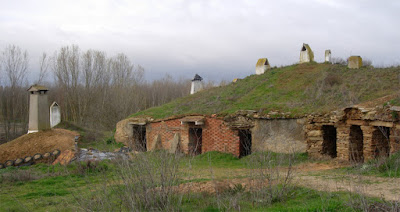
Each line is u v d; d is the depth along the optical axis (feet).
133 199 22.16
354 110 44.27
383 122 39.86
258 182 26.71
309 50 77.05
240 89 72.64
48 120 69.82
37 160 55.62
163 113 70.74
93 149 61.87
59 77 127.85
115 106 111.45
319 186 28.30
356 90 52.70
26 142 61.82
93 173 40.81
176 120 65.00
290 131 51.31
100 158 47.14
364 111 41.98
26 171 45.01
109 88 133.18
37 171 46.52
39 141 62.54
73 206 25.49
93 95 128.06
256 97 64.08
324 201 22.80
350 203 20.86
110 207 22.06
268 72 77.56
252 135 55.42
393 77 54.60
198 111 63.87
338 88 55.93
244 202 24.68
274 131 52.90
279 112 52.90
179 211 22.44
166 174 24.43
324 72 64.75
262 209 22.57
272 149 52.31
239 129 56.34
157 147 66.74
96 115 109.09
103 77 135.03
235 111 57.47
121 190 25.12
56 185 36.91
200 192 27.30
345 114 45.06
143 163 25.12
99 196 23.84
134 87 132.26
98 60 133.49
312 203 22.74
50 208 27.37
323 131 48.60
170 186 23.84
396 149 37.81
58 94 133.28
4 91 112.88
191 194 26.91
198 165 48.83
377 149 41.81
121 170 24.48
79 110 123.54
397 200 21.66
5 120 98.22
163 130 67.41
